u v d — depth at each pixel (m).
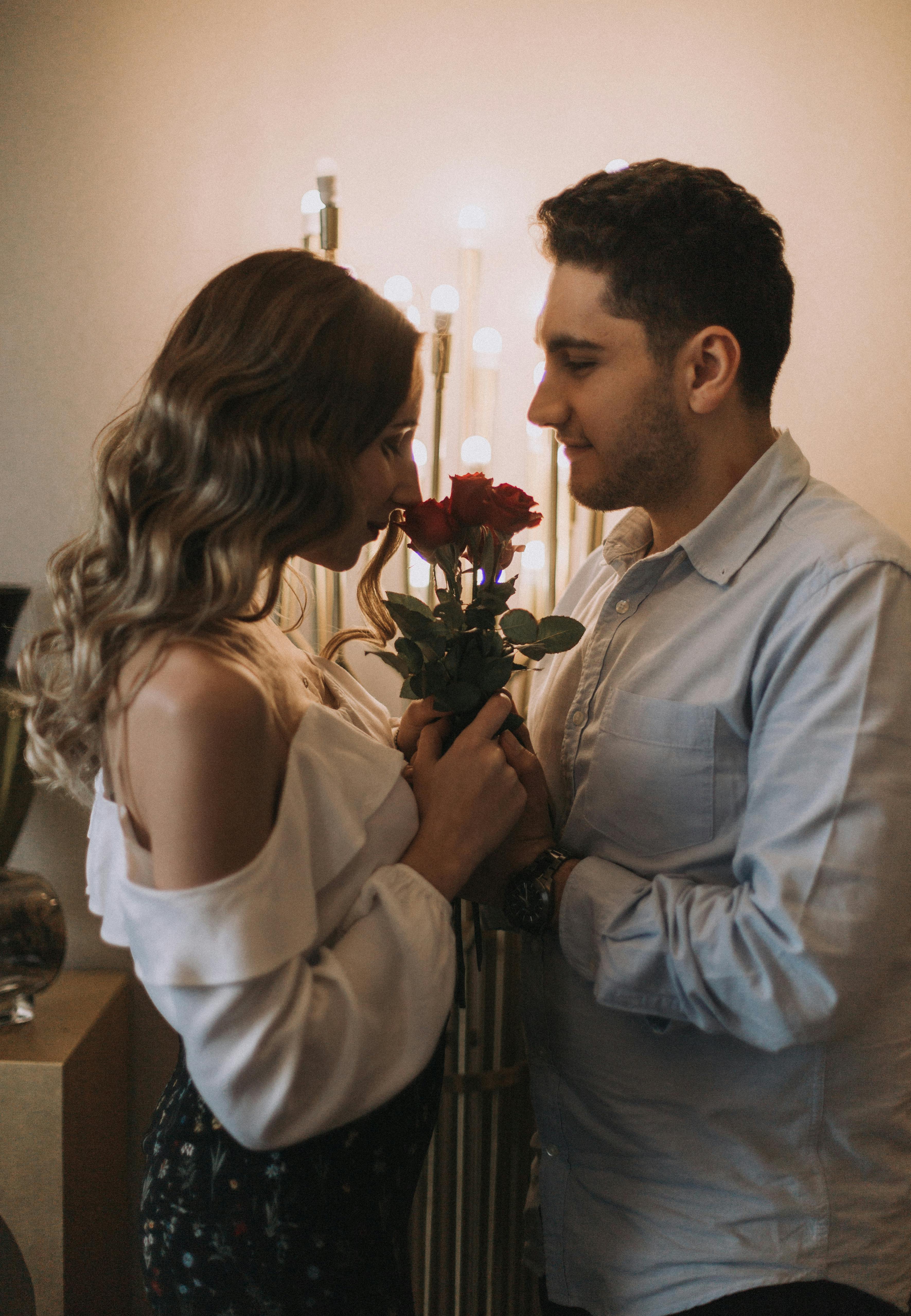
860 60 1.60
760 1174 0.97
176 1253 0.89
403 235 1.64
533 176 1.62
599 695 1.08
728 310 0.99
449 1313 1.56
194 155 1.62
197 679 0.76
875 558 0.92
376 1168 0.92
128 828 0.81
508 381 1.67
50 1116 1.36
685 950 0.90
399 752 1.01
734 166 1.63
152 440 0.86
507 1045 1.51
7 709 1.45
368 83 1.61
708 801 0.98
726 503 1.01
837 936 0.84
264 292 0.88
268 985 0.76
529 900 1.03
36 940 1.46
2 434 1.68
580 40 1.60
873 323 1.66
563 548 1.63
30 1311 1.23
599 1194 1.06
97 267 1.65
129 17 1.59
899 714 0.88
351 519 0.90
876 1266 0.96
